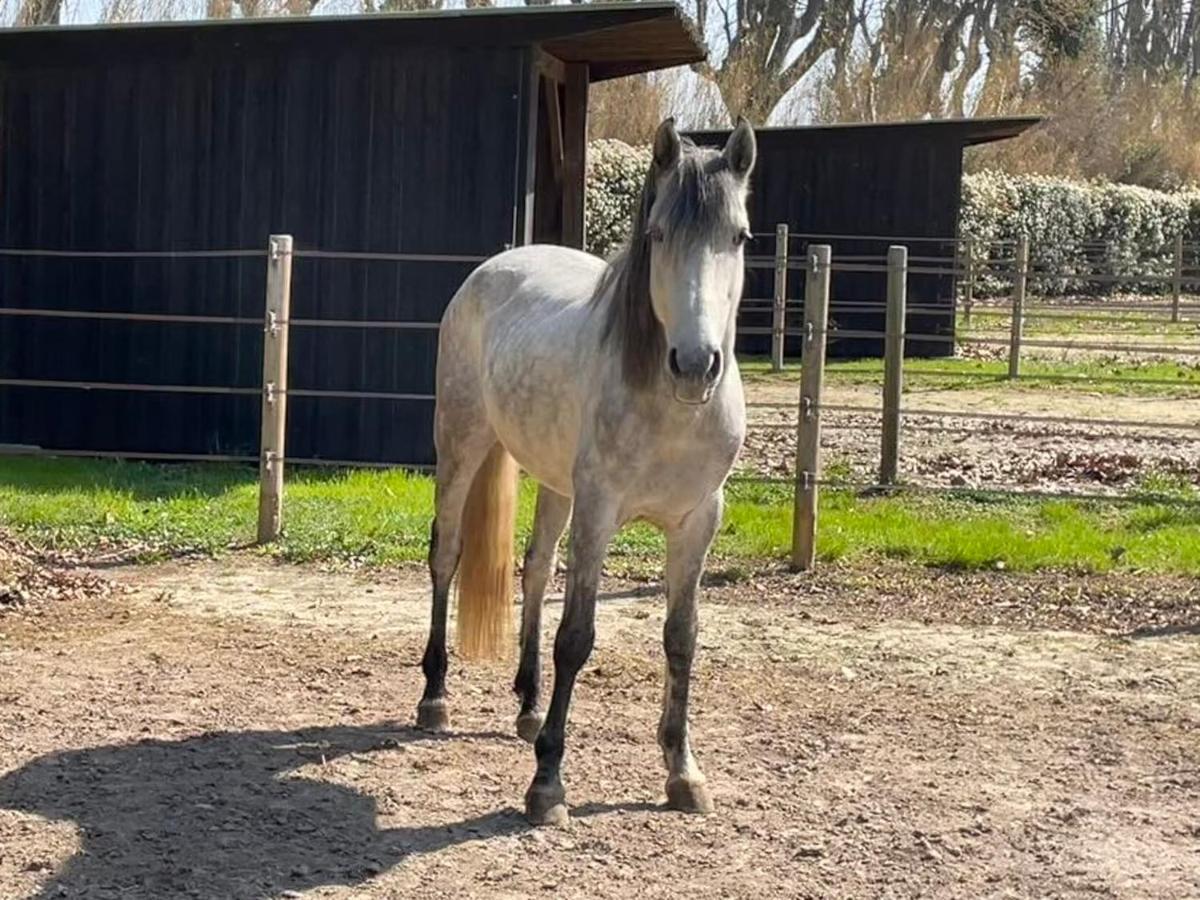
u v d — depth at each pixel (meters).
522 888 3.77
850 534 8.23
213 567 7.52
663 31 9.88
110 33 10.30
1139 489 9.89
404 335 10.37
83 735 4.90
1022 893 3.84
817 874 3.91
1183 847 4.18
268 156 10.47
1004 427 12.55
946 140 19.23
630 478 4.12
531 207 10.24
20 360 10.90
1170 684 5.83
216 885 3.75
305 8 22.86
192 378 10.69
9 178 10.83
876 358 19.81
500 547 5.10
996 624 6.72
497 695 5.53
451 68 10.13
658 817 4.28
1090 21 37.59
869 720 5.30
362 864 3.89
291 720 5.15
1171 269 27.62
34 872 3.80
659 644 6.22
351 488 9.40
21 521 8.27
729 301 3.84
